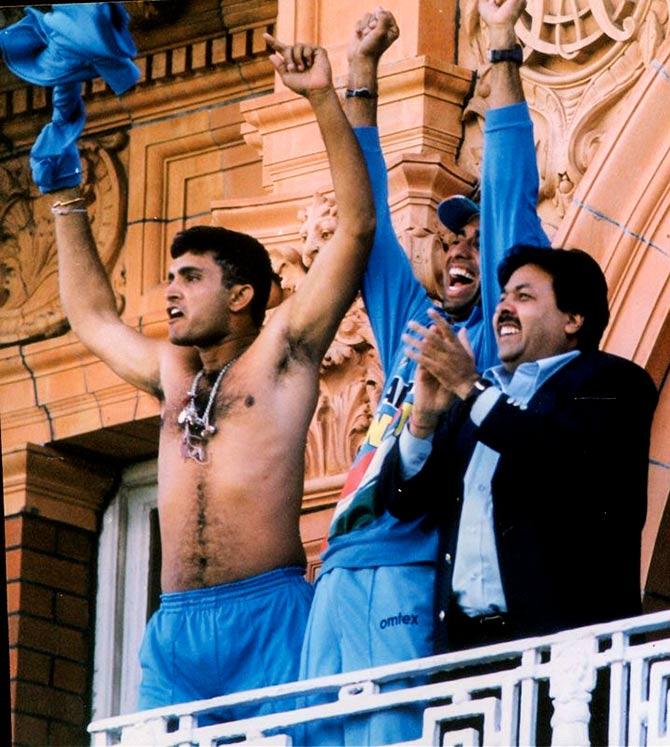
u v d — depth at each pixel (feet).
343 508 37.60
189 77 46.57
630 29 42.16
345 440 42.70
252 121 44.32
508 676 34.99
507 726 34.88
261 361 38.73
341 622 37.11
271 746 36.47
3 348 46.88
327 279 38.60
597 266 37.09
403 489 36.91
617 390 36.22
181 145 46.60
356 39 40.27
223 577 38.22
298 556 38.47
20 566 46.21
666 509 40.88
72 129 40.88
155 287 46.11
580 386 36.22
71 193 40.81
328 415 42.91
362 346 42.88
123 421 45.96
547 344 36.81
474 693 36.94
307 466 42.88
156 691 38.17
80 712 46.03
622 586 35.94
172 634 38.17
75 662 46.19
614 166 41.73
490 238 38.37
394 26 40.27
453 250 38.96
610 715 34.47
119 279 46.42
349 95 40.11
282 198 43.50
